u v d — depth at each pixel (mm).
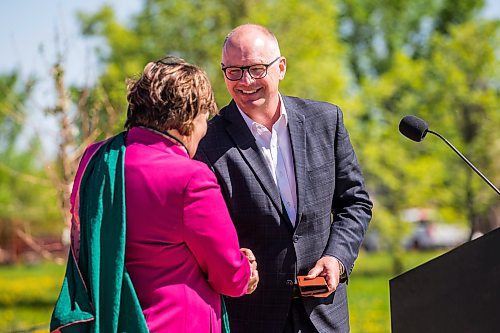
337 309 4312
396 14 41375
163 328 3266
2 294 19219
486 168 21422
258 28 4246
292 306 4199
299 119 4383
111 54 19156
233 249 3406
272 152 4293
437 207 23469
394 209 24547
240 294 3490
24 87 9719
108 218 3291
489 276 3410
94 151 3494
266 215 4168
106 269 3246
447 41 22453
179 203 3316
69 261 3375
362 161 23641
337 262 4156
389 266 29297
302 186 4246
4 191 33781
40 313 15688
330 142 4430
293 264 4184
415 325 3605
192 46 18281
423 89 22719
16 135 35375
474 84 22203
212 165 4203
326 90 18812
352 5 41312
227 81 4230
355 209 4422
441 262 3537
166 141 3436
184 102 3414
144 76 3465
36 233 26219
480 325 3432
